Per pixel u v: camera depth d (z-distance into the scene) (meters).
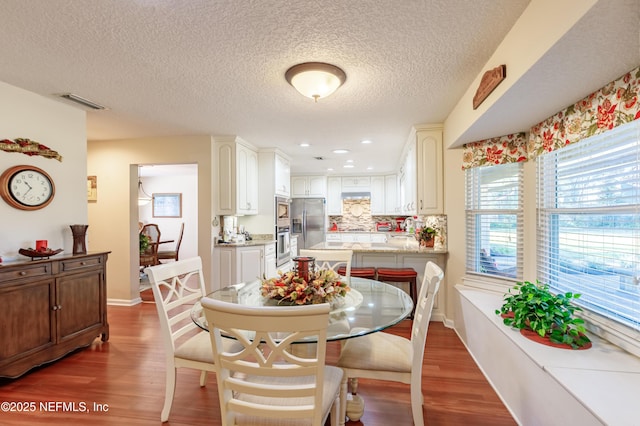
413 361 1.62
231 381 1.19
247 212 4.35
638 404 1.17
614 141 1.68
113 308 3.96
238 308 1.02
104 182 4.12
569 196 2.09
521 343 1.73
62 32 1.68
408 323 3.37
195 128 3.61
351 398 1.88
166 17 1.55
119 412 1.87
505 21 1.60
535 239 2.46
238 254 4.07
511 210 2.74
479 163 2.90
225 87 2.41
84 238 2.78
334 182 7.46
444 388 2.12
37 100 2.55
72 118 2.85
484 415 1.83
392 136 3.94
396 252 3.51
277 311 1.00
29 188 2.46
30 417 1.82
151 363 2.48
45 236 2.61
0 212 2.30
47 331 2.37
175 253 6.55
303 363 1.11
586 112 1.83
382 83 2.34
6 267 2.09
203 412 1.88
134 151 4.09
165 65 2.06
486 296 2.70
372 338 1.88
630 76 1.50
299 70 2.05
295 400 1.30
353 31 1.68
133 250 4.15
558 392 1.35
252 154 4.54
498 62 1.83
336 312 1.74
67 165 2.79
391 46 1.83
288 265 5.37
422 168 3.41
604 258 1.78
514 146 2.64
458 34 1.71
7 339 2.11
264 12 1.52
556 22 1.25
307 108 2.89
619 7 1.04
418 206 3.43
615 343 1.67
